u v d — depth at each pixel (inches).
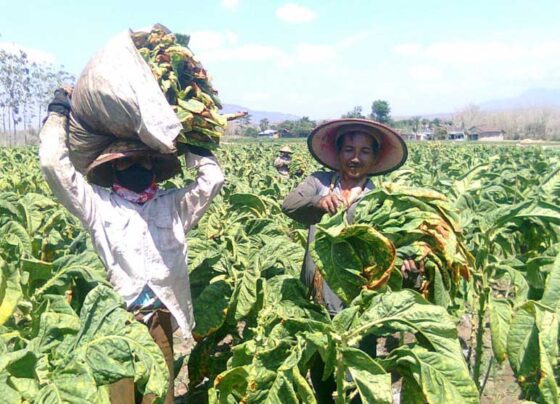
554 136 4434.1
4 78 2401.6
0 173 526.6
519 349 110.2
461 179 187.8
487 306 139.3
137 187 127.0
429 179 426.6
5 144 2479.1
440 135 3762.3
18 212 164.4
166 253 127.6
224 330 152.1
